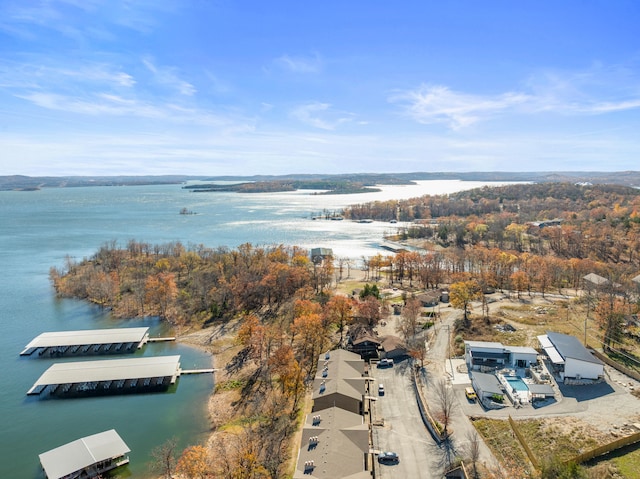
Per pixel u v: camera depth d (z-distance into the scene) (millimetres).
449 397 88625
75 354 124750
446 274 197750
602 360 100625
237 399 97562
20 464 77000
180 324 146875
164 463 73562
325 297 154500
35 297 178250
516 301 153750
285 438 80062
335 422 76562
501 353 102188
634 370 94438
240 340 119625
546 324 125625
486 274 180250
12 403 97688
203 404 97125
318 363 105750
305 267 189750
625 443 68500
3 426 88875
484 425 78938
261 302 159750
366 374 102062
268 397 96625
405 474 67312
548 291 170500
